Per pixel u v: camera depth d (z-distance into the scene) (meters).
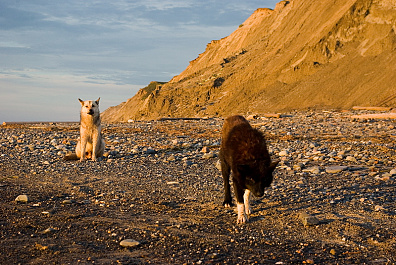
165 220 7.26
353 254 5.69
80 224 6.86
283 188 9.87
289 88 73.75
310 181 10.69
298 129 22.05
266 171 6.57
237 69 100.12
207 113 85.44
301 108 62.19
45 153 16.62
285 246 5.99
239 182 6.89
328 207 8.19
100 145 15.46
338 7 83.69
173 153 16.41
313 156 14.32
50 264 5.09
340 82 64.19
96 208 8.02
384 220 7.28
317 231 6.71
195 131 23.91
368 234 6.54
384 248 5.93
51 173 12.30
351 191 9.48
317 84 67.50
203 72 113.88
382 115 27.39
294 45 87.56
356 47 71.00
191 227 6.86
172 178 11.44
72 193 9.41
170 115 96.31
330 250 5.82
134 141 20.09
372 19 72.12
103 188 10.08
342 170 11.99
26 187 10.02
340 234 6.55
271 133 20.75
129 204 8.43
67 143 19.67
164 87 113.44
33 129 27.22
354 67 65.69
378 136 18.36
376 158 13.62
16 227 6.58
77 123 34.91
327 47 74.50
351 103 57.34
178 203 8.59
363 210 7.95
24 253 5.44
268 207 8.24
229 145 7.20
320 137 18.88
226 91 92.12
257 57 99.75
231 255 5.57
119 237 6.21
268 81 81.31
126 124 29.80
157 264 5.18
